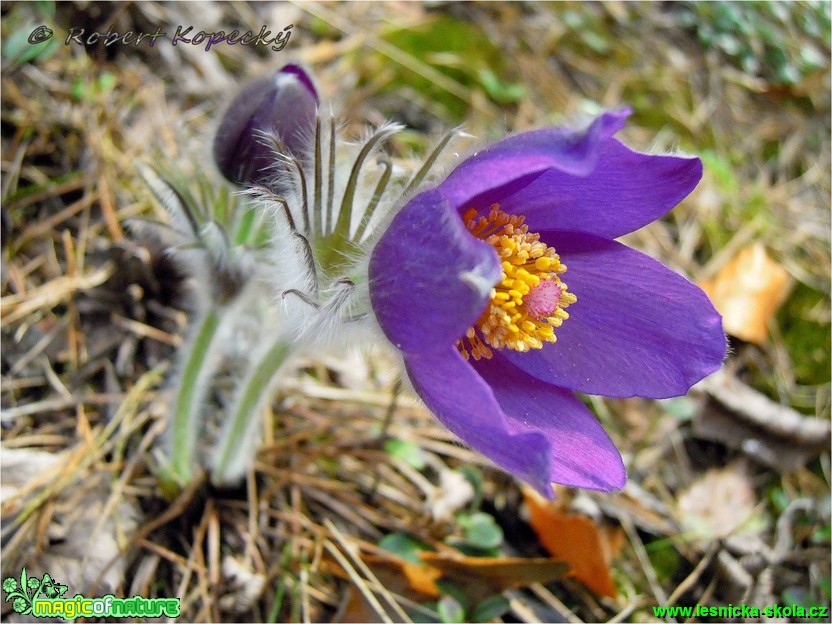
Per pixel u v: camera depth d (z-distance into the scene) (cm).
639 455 16
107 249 14
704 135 21
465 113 19
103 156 15
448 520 13
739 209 19
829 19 24
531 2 22
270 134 9
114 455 13
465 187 8
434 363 8
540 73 21
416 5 21
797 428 16
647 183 9
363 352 10
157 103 17
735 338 17
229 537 13
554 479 9
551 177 9
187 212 11
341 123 10
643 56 22
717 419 16
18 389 13
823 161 21
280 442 14
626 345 10
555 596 13
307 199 9
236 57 18
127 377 14
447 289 8
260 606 12
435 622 12
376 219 10
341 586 13
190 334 12
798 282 18
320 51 19
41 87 16
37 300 14
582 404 10
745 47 23
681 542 14
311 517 13
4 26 15
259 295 12
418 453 14
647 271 10
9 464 12
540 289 10
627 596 14
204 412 14
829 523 15
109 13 17
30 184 15
